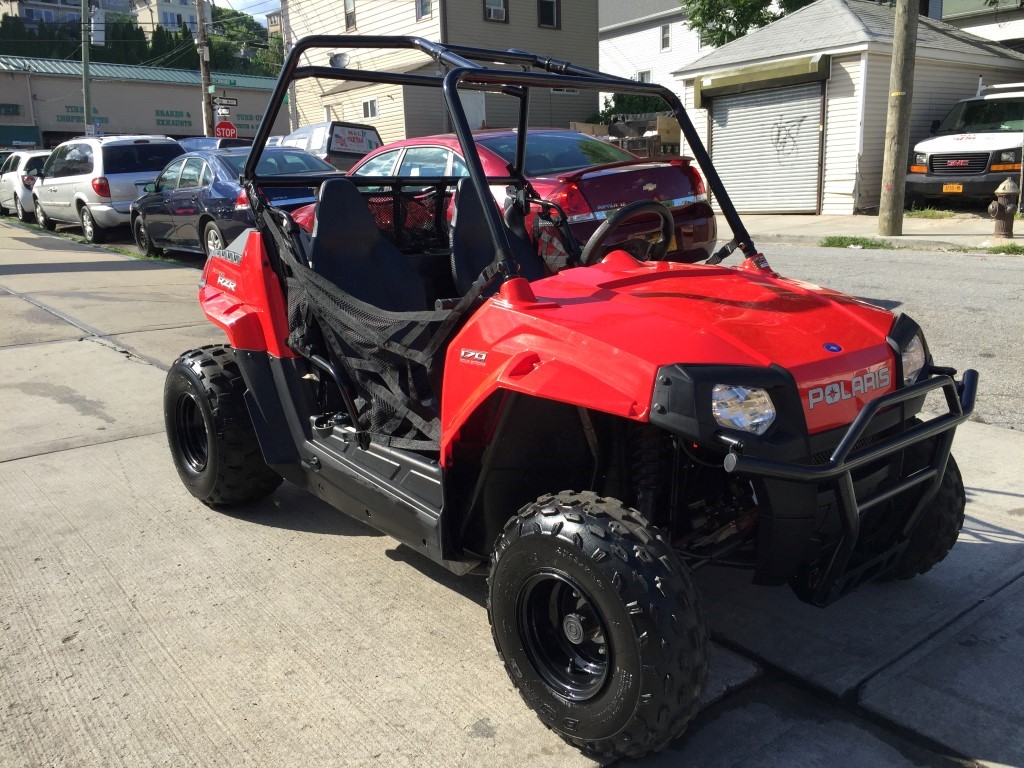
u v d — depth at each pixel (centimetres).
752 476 226
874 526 287
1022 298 771
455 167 715
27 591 337
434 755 240
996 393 522
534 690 241
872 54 1494
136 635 304
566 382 232
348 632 305
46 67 3959
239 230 1014
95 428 528
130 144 1466
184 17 7900
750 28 2370
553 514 229
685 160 675
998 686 265
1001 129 1423
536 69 333
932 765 233
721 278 300
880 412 250
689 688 209
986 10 2070
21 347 716
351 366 319
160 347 712
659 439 252
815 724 251
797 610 312
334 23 2528
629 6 3391
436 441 287
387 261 354
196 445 421
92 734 252
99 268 1159
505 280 262
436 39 2230
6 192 1966
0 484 444
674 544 257
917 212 1440
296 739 248
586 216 603
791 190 1661
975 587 322
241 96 4303
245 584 340
